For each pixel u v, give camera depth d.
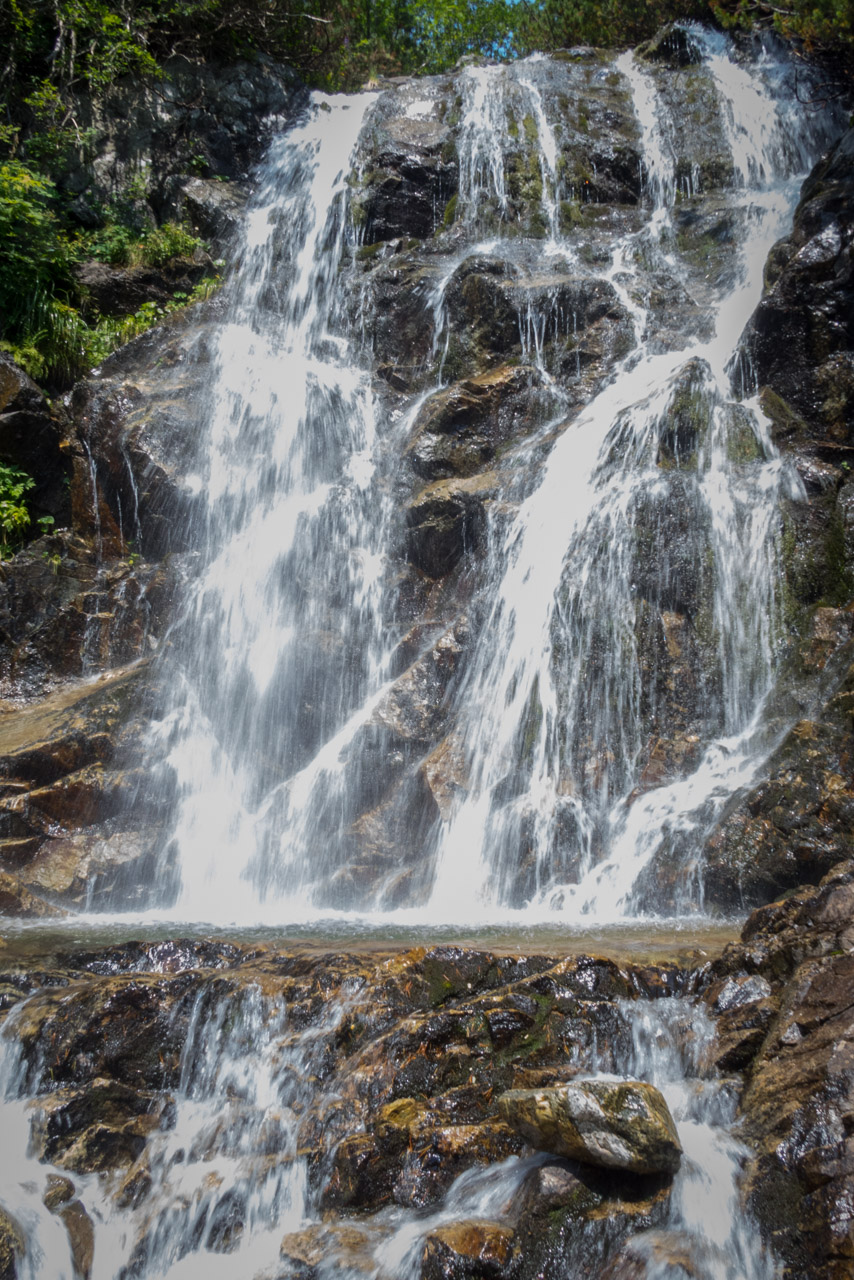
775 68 16.88
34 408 12.28
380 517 11.58
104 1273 4.16
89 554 11.80
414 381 13.87
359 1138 4.33
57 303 14.05
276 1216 4.29
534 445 11.75
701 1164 3.99
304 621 10.65
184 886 8.83
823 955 4.84
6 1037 5.01
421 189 16.58
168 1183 4.45
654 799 8.42
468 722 9.51
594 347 13.02
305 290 15.66
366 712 9.69
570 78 17.94
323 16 20.08
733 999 4.92
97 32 16.53
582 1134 3.90
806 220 12.21
